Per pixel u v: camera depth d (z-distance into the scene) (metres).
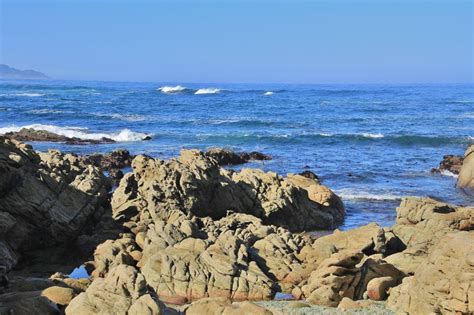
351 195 47.62
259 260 29.42
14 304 21.30
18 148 34.50
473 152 52.16
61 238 31.83
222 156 60.00
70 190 33.66
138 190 36.19
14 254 29.44
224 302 23.36
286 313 23.91
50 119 93.75
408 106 142.88
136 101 141.88
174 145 72.12
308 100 162.50
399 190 49.91
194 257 28.06
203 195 37.44
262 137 78.31
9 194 30.75
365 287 26.70
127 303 21.33
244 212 39.38
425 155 69.44
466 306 20.86
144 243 30.73
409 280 25.16
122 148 67.69
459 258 21.56
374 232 31.86
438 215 32.66
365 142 78.31
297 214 40.03
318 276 26.70
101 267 28.97
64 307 23.33
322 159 64.50
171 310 22.48
